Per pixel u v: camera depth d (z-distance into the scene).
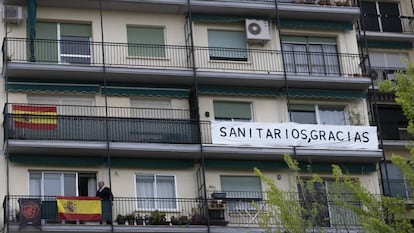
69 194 38.00
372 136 41.47
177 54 41.38
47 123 37.84
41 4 40.50
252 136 40.00
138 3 41.28
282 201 29.80
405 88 24.97
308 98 42.41
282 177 40.31
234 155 39.75
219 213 38.34
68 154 38.25
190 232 37.34
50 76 39.19
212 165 39.66
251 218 38.97
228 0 42.09
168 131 39.16
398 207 25.45
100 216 36.69
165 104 40.66
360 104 43.09
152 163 39.16
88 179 38.53
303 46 43.66
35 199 36.03
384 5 49.12
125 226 36.81
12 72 38.59
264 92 41.69
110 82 40.00
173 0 41.59
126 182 38.59
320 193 34.12
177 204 38.78
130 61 40.72
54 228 36.09
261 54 42.34
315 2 43.47
